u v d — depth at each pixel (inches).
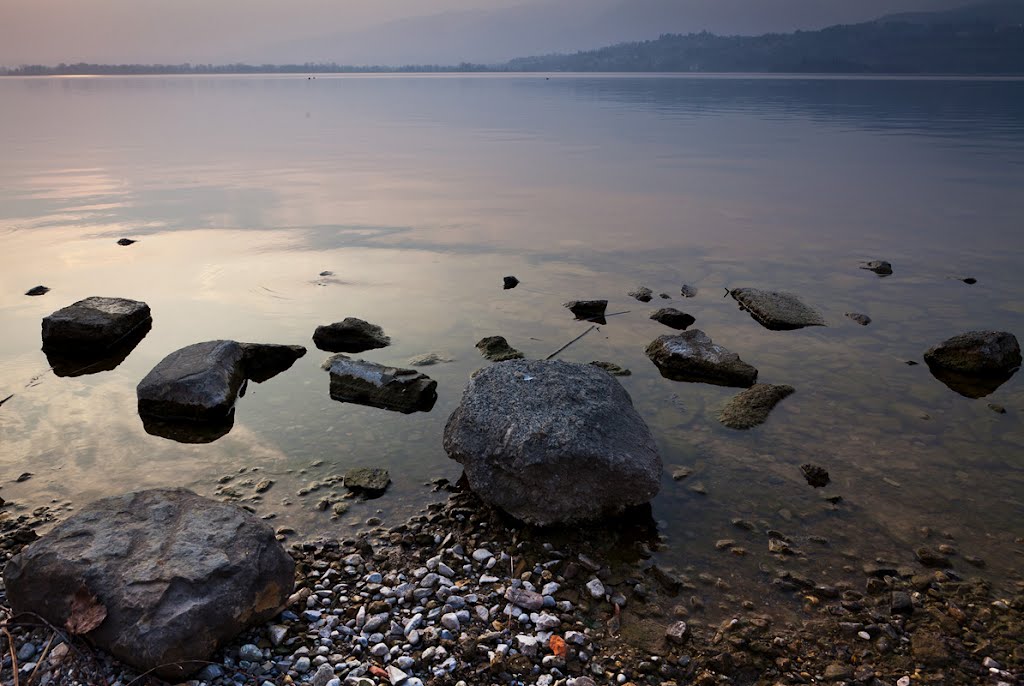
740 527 71.9
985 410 94.3
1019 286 143.3
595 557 67.7
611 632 59.2
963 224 193.6
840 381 102.3
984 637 58.5
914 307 132.0
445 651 56.5
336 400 96.9
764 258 162.4
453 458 76.4
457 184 257.3
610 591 63.6
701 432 88.7
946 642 58.1
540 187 251.1
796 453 84.5
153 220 195.0
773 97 860.6
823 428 89.7
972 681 54.5
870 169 286.0
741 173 279.9
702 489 77.7
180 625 51.4
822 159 315.0
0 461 82.8
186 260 157.6
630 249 169.5
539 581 64.5
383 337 114.6
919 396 98.0
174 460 83.2
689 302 134.0
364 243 173.2
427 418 92.3
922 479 79.7
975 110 611.8
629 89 1178.6
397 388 95.4
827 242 176.4
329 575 64.7
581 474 69.7
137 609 51.9
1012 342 106.9
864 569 66.4
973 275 150.8
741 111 620.4
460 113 636.1
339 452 84.9
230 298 134.0
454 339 115.6
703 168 293.3
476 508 74.6
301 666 54.4
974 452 84.7
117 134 442.6
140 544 57.3
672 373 104.7
